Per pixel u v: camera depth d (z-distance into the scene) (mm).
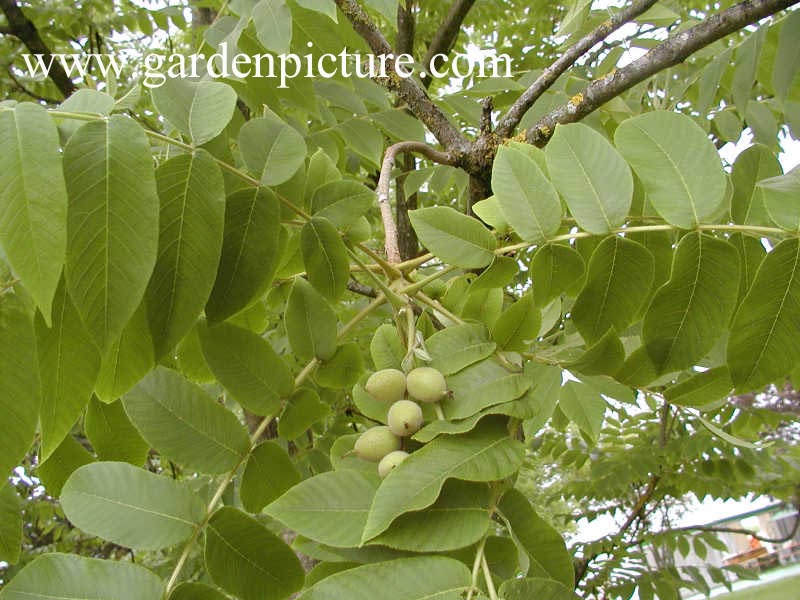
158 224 497
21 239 446
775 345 573
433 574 481
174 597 522
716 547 1906
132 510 552
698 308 595
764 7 740
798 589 3395
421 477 514
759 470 1897
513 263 634
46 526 2465
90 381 542
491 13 2000
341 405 1132
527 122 1005
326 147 1027
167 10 1498
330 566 559
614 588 1773
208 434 626
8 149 455
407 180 1256
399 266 708
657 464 1737
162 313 532
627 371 624
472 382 581
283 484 647
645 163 600
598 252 608
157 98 556
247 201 613
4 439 503
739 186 673
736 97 885
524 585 478
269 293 859
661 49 802
